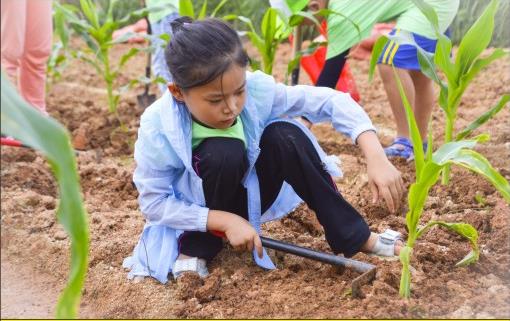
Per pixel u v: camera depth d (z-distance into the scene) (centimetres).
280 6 359
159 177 223
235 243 217
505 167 327
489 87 485
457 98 286
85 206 298
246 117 223
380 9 335
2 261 266
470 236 219
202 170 221
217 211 222
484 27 270
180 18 221
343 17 337
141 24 693
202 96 201
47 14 369
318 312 204
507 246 247
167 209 222
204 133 220
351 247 228
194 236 232
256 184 233
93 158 372
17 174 334
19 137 124
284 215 257
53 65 462
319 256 228
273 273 229
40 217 285
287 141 226
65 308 136
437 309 202
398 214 289
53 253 261
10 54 345
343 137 403
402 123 347
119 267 244
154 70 440
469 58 279
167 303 220
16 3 336
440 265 233
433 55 280
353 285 210
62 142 129
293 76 394
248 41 657
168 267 230
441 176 321
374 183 216
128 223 279
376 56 257
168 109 217
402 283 207
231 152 220
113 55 668
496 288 214
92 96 518
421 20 318
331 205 226
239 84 200
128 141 396
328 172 232
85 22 430
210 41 197
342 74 386
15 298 237
